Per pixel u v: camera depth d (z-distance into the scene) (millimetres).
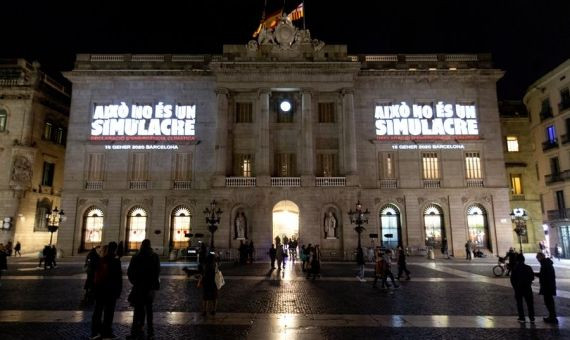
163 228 44656
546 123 48750
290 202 44844
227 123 45531
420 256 43562
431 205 45406
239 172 45656
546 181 48281
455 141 45906
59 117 53781
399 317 13977
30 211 47656
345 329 12219
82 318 13477
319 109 47281
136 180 45594
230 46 46531
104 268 11078
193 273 25844
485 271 29828
